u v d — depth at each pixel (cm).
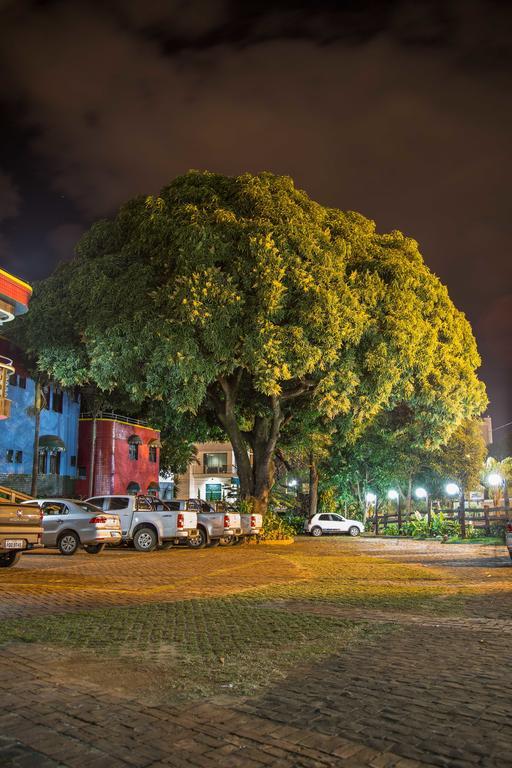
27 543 1441
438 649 659
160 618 838
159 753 385
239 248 2438
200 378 2427
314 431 3503
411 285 2831
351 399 2772
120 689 514
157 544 2153
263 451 3200
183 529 2148
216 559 1839
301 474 5209
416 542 2978
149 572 1446
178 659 615
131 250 2666
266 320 2381
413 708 467
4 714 452
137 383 2542
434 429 3288
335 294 2459
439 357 2975
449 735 414
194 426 3506
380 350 2602
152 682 534
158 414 3444
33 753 384
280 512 4953
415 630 758
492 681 537
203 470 6341
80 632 743
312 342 2489
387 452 4606
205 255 2412
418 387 2980
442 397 2920
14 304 1828
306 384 2784
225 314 2347
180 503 2502
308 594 1077
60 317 2681
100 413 3988
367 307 2639
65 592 1091
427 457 5309
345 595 1064
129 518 2161
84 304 2583
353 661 607
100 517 1945
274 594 1077
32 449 3447
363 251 2853
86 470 3894
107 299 2488
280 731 421
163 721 439
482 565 1638
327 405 2612
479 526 3136
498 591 1111
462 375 3059
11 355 3300
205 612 888
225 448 6347
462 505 3095
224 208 2645
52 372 2844
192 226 2441
